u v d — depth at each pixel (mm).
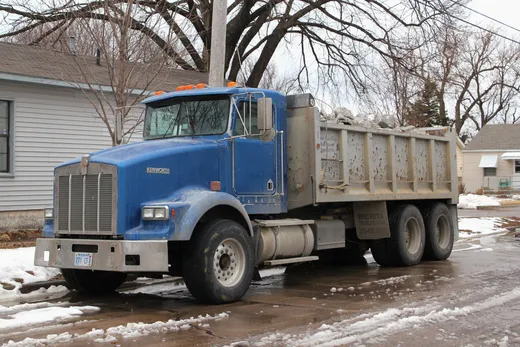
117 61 15727
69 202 8570
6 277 9852
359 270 12383
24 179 15938
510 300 8477
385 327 6977
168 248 8594
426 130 14516
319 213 11477
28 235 15492
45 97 16281
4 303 8844
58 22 19594
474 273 11250
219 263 8508
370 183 11719
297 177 10453
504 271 11453
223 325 7191
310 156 10359
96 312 8062
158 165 8453
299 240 10117
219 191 9117
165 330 6941
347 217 12273
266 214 10086
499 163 54406
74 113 16812
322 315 7719
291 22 27656
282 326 7125
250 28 28328
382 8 25969
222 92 9336
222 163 9219
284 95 10430
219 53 12547
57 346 6262
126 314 7926
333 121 11109
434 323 7164
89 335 6711
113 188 8125
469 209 33406
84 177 8438
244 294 9164
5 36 22438
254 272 9391
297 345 6254
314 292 9602
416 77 26875
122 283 10523
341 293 9438
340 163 11078
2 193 15523
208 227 8430
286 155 10461
